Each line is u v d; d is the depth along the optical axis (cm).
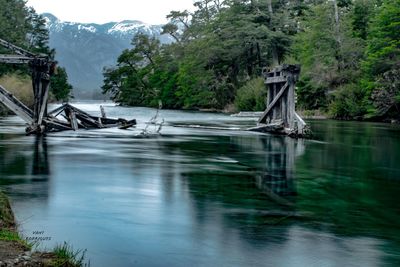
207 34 7419
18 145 2061
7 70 6700
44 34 9662
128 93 9556
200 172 1420
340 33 5156
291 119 2664
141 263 645
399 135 2858
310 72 5109
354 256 695
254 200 1046
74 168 1445
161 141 2362
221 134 2808
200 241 744
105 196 1048
